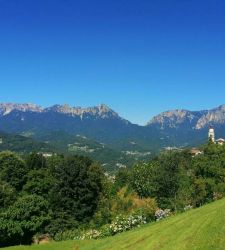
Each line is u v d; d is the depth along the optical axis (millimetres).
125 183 101750
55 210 95312
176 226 42031
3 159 105125
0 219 76125
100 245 51250
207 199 67125
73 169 97500
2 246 76688
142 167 95500
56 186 97125
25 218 78000
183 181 78625
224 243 31703
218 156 70062
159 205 80438
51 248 59938
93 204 98625
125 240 46656
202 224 38094
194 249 33438
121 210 89562
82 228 89125
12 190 95250
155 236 42094
